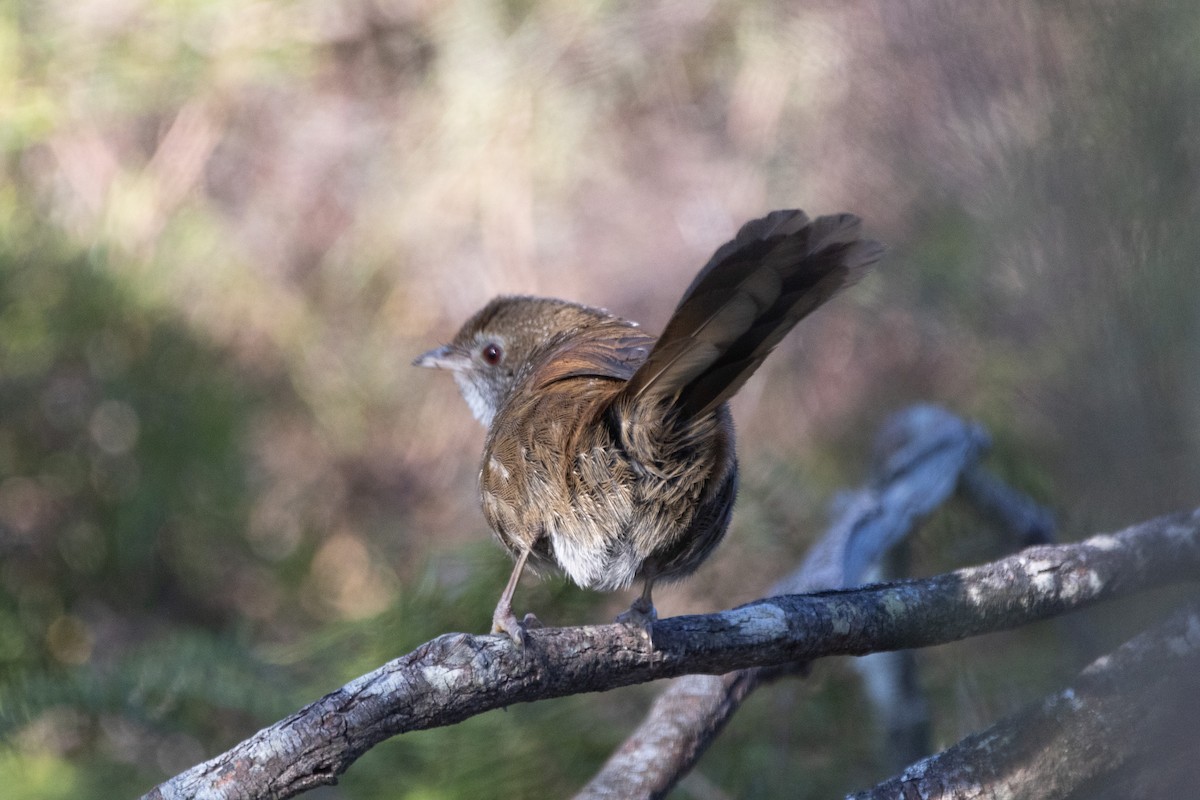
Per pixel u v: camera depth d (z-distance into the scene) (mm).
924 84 9703
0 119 17781
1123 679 5031
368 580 17203
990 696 8672
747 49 17344
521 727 8203
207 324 17953
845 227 4590
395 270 18891
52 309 16672
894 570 8703
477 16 19234
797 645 5195
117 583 16031
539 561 6215
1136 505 7066
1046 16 7738
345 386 18469
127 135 18562
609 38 18562
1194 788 4875
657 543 5605
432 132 19250
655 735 6246
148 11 18750
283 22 19281
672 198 18000
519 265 18328
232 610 16578
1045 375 8703
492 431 6148
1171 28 7266
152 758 10867
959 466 8688
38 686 9820
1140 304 7047
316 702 4469
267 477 17906
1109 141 7355
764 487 10633
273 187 19234
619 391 5320
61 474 16281
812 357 13680
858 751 8406
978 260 9898
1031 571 5527
